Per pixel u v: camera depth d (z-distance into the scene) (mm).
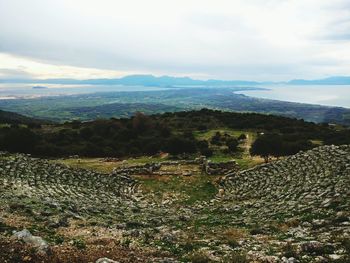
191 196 42594
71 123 104875
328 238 17656
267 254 16078
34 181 37438
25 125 97062
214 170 51250
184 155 66625
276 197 33188
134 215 29344
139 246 17672
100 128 88250
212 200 39625
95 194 38562
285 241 18562
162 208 35906
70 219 23281
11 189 31078
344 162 35438
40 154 66125
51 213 23672
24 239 15125
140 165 54531
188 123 100062
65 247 16188
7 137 65188
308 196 29203
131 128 89562
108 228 21828
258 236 20531
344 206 23078
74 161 60469
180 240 19672
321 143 70688
